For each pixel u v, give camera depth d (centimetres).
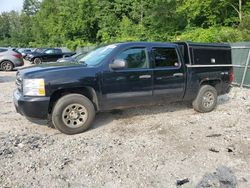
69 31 4047
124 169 431
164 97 680
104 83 601
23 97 552
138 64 639
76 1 3975
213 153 488
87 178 405
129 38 3025
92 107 594
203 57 734
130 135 575
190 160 462
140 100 649
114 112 740
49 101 554
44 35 6219
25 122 660
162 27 3039
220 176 411
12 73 1773
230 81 802
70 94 580
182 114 733
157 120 678
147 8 3108
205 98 746
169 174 417
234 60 1231
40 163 449
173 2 2897
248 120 682
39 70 566
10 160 457
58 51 2766
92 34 4059
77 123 584
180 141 542
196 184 390
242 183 393
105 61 607
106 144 526
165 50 678
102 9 3772
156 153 487
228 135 575
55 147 511
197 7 2567
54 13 5509
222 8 2586
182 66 696
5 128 617
